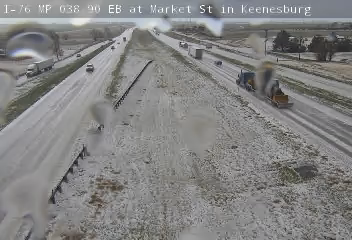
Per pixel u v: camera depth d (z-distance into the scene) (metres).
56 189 16.27
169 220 14.58
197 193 16.67
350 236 13.16
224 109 30.55
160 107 31.62
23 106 32.72
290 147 21.55
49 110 31.27
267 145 22.12
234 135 24.11
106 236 13.56
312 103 31.64
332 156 19.97
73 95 37.06
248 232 13.66
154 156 21.02
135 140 23.59
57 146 22.52
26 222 14.19
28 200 15.83
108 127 26.22
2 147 22.48
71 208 15.41
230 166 19.47
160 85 41.03
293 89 37.38
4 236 13.30
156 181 17.95
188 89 38.72
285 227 13.87
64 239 13.28
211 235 13.52
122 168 19.45
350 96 34.28
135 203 15.91
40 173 18.73
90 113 29.83
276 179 17.80
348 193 16.11
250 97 34.50
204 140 23.31
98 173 18.80
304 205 15.34
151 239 13.40
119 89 39.03
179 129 25.61
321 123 25.89
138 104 32.72
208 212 15.09
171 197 16.38
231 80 43.53
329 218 14.33
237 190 16.92
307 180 17.52
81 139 23.72
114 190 17.06
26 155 21.14
